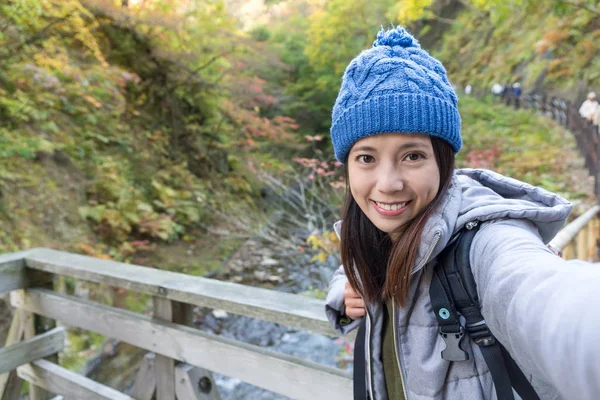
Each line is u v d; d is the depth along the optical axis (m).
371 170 0.63
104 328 1.58
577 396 0.32
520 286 0.41
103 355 3.41
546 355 0.34
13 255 1.79
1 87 4.68
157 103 7.68
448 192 0.62
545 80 10.41
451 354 0.56
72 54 5.64
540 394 0.54
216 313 4.59
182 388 1.40
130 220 5.46
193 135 8.07
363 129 0.60
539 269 0.41
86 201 5.21
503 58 11.81
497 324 0.46
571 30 9.69
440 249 0.58
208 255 5.84
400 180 0.59
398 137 0.59
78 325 1.67
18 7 3.98
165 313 1.44
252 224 6.31
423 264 0.58
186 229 6.33
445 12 13.80
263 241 6.05
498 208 0.57
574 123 8.06
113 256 4.90
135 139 6.82
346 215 0.74
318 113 9.89
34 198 4.52
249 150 8.41
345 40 8.91
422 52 0.66
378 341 0.71
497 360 0.53
